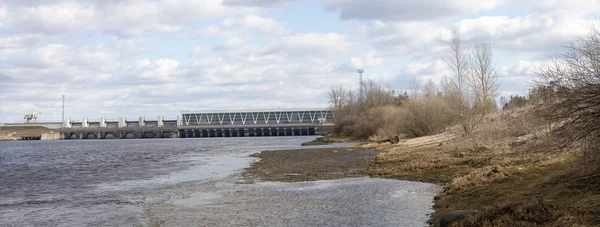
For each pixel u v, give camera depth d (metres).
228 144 122.69
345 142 98.88
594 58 16.30
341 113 133.62
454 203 20.09
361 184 29.14
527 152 29.97
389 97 137.00
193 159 62.72
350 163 43.56
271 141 137.38
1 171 50.41
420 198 22.97
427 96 85.25
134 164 56.53
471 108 57.38
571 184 17.77
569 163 22.30
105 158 71.94
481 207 17.98
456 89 64.62
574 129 17.25
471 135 47.38
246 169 43.12
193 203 24.31
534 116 21.28
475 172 24.98
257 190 28.34
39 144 175.75
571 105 17.03
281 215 20.19
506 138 39.34
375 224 17.75
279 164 46.62
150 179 37.75
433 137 65.62
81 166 55.94
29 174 46.00
